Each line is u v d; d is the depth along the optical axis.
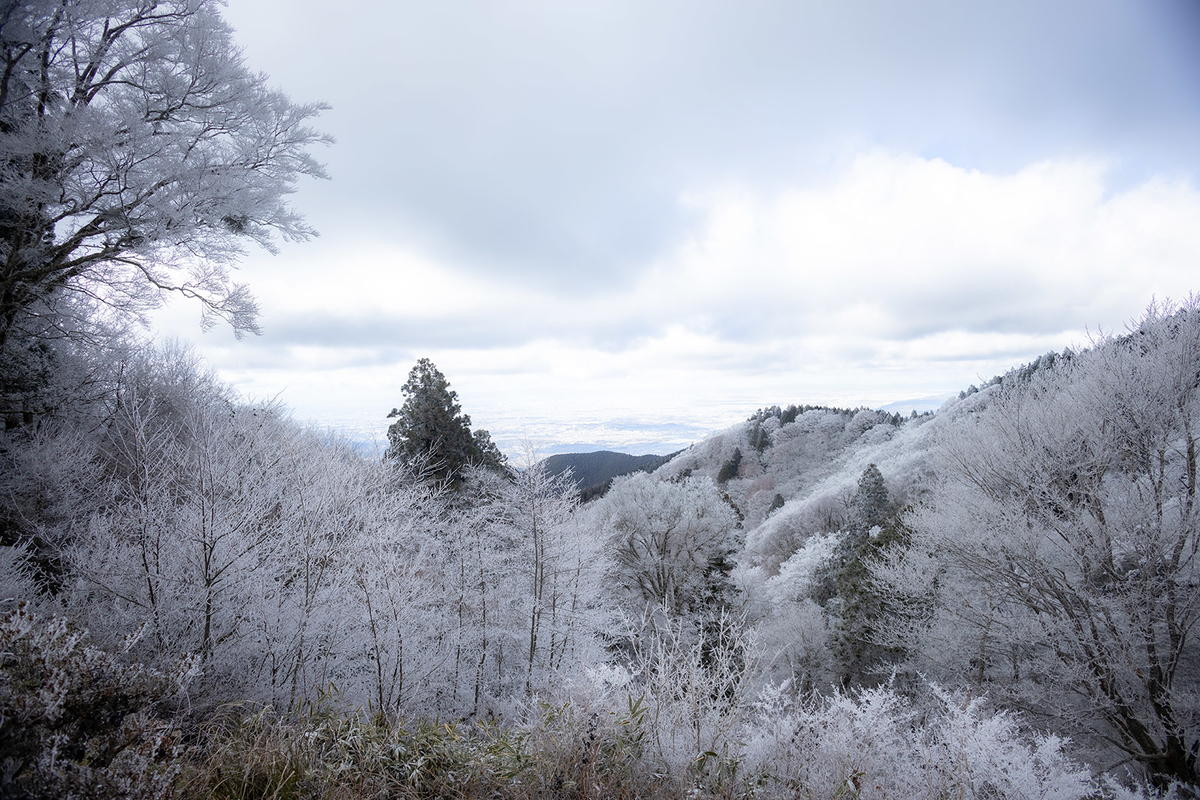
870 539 18.75
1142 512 9.52
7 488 6.06
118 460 6.57
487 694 8.23
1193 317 9.78
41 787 1.90
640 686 4.95
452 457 16.58
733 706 4.52
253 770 3.03
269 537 6.16
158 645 4.91
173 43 8.15
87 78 7.72
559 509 11.07
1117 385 10.16
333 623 6.32
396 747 3.43
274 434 7.86
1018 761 4.15
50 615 4.46
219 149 8.43
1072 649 10.31
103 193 7.28
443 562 9.39
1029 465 11.01
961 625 11.82
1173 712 8.77
